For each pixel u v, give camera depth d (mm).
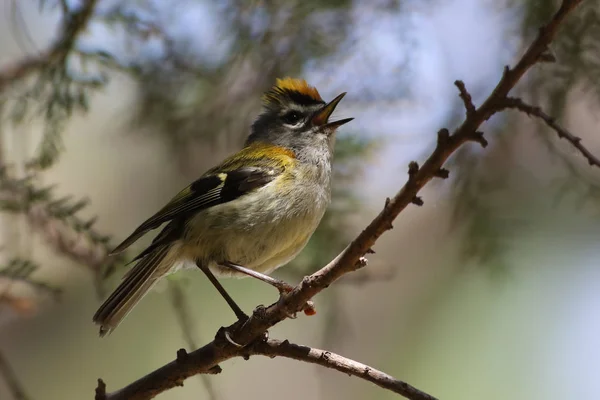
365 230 5828
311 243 10719
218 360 6754
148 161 15016
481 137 5277
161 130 11836
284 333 13891
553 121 5141
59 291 8422
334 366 6430
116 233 14711
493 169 10672
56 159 9422
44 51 10117
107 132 12539
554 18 5031
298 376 14336
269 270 8914
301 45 10938
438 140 5352
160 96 11406
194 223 8531
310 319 13867
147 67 10867
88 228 8891
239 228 8438
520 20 10164
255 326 6555
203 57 11234
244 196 8547
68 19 9641
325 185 9062
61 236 9469
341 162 10750
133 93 11609
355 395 13797
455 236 13406
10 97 9656
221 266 8578
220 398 8609
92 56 9648
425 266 14102
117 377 13180
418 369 13109
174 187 15055
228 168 8750
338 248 10695
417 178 5484
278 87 9922
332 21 10891
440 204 12328
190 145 12164
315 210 8828
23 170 10289
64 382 13383
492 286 11062
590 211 11305
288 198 8570
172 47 10781
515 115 10398
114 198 14969
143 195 15031
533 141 11656
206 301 12781
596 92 9562
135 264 9188
